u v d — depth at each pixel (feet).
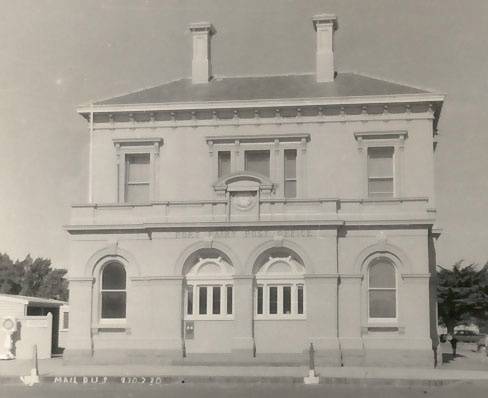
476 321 241.76
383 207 98.84
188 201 101.14
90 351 99.81
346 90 115.03
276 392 70.95
